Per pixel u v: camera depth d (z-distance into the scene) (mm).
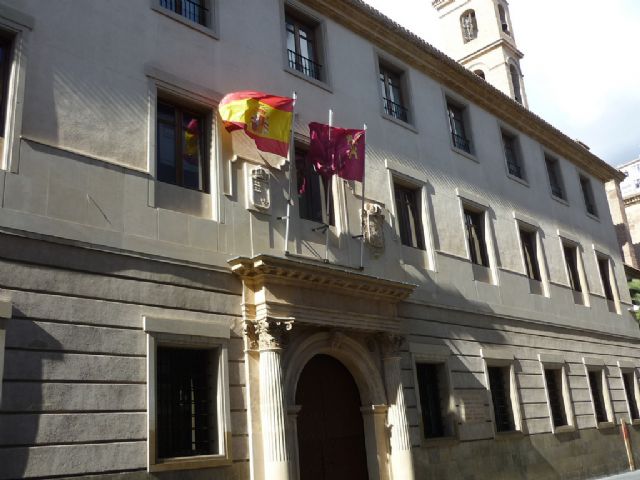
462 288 18578
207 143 13250
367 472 14586
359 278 14266
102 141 11234
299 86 15758
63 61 11078
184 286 11695
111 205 11008
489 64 34375
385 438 14617
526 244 23078
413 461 14844
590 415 22328
